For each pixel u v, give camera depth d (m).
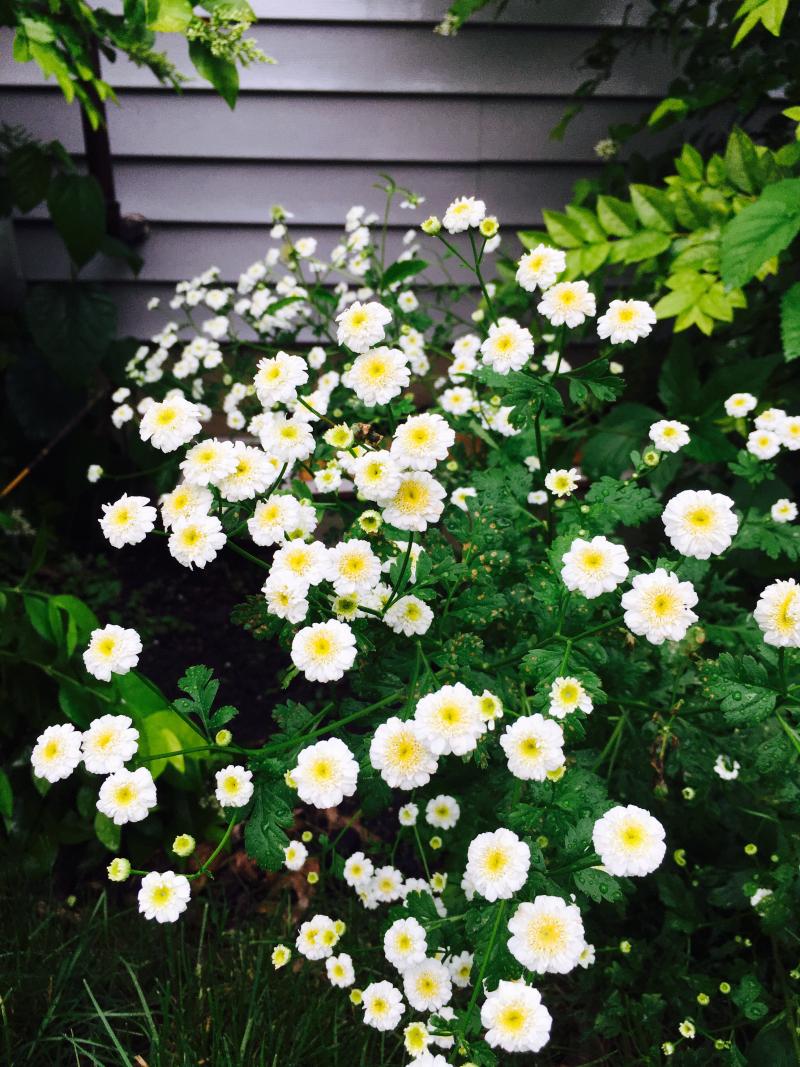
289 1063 0.44
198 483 0.35
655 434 0.41
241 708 0.68
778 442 0.44
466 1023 0.31
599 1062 0.46
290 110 0.78
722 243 0.52
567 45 0.77
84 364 0.74
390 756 0.33
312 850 0.58
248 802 0.36
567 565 0.34
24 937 0.49
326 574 0.35
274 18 0.75
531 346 0.39
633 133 0.74
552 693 0.35
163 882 0.34
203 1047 0.45
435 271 0.84
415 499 0.34
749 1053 0.44
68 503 0.82
